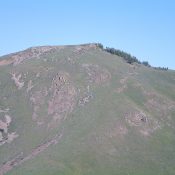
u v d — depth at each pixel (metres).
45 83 150.12
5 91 151.12
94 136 121.38
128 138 125.69
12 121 138.00
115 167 112.69
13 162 117.81
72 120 130.75
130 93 146.38
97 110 133.25
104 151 117.38
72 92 143.88
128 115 132.88
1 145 129.25
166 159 120.69
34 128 133.00
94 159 113.25
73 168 108.19
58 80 148.88
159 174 114.06
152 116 138.12
